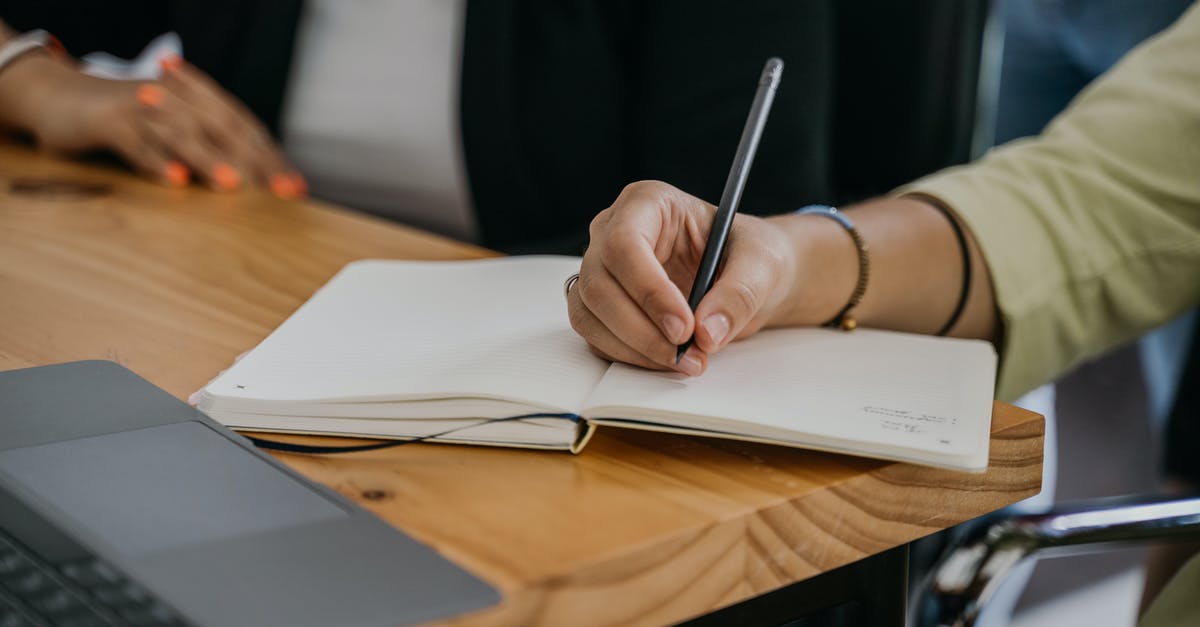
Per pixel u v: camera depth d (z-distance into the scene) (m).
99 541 0.48
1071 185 0.91
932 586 0.70
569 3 1.49
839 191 1.53
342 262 0.99
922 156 1.46
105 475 0.54
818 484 0.56
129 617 0.42
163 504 0.51
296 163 1.67
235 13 1.65
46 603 0.43
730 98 1.35
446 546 0.49
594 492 0.55
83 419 0.61
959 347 0.73
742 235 0.70
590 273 0.65
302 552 0.47
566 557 0.48
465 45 1.48
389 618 0.42
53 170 1.38
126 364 0.72
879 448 0.57
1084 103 1.01
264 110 1.63
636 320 0.63
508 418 0.60
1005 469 0.63
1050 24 1.65
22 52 1.53
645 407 0.59
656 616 0.51
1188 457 1.14
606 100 1.53
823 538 0.56
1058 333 0.89
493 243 1.56
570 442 0.59
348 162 1.63
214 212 1.18
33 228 1.09
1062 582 1.98
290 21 1.59
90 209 1.18
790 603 0.61
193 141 1.33
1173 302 0.91
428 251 1.04
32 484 0.53
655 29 1.40
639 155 1.47
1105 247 0.89
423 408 0.61
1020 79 1.72
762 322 0.72
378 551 0.47
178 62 1.46
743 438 0.59
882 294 0.80
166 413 0.63
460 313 0.76
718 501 0.54
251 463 0.56
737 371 0.66
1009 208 0.89
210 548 0.47
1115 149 0.94
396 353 0.68
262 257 1.00
